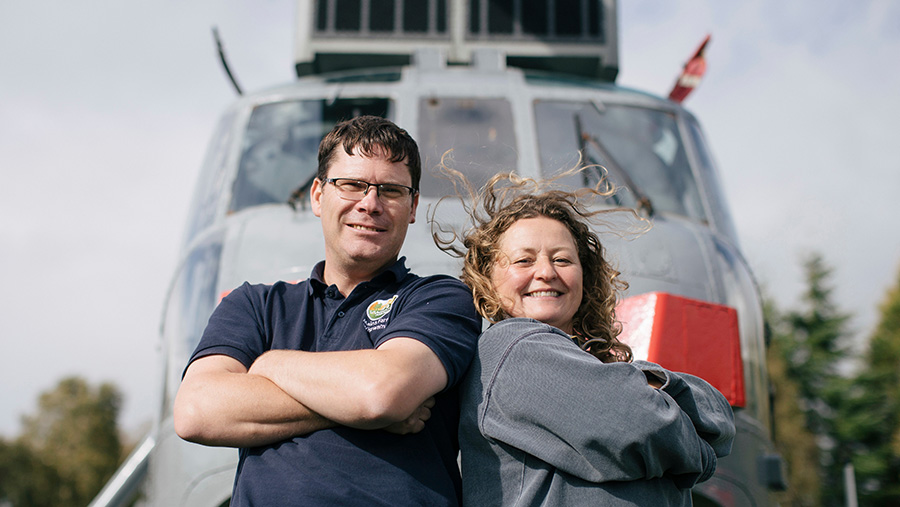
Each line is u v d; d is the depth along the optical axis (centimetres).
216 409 174
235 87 509
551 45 502
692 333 271
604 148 409
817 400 3431
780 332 3631
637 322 269
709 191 421
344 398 167
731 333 281
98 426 3597
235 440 173
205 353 192
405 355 172
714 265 366
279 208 371
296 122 417
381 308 194
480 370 183
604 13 510
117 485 367
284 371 177
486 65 480
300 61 500
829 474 3088
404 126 404
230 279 339
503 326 185
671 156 427
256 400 174
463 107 412
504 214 204
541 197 208
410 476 171
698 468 176
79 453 3503
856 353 3550
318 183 218
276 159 403
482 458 180
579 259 209
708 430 183
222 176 403
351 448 172
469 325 190
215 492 299
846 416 3275
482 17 501
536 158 391
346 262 203
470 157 385
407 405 167
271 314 203
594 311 210
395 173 204
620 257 339
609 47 504
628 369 172
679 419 171
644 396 168
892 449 3064
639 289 332
